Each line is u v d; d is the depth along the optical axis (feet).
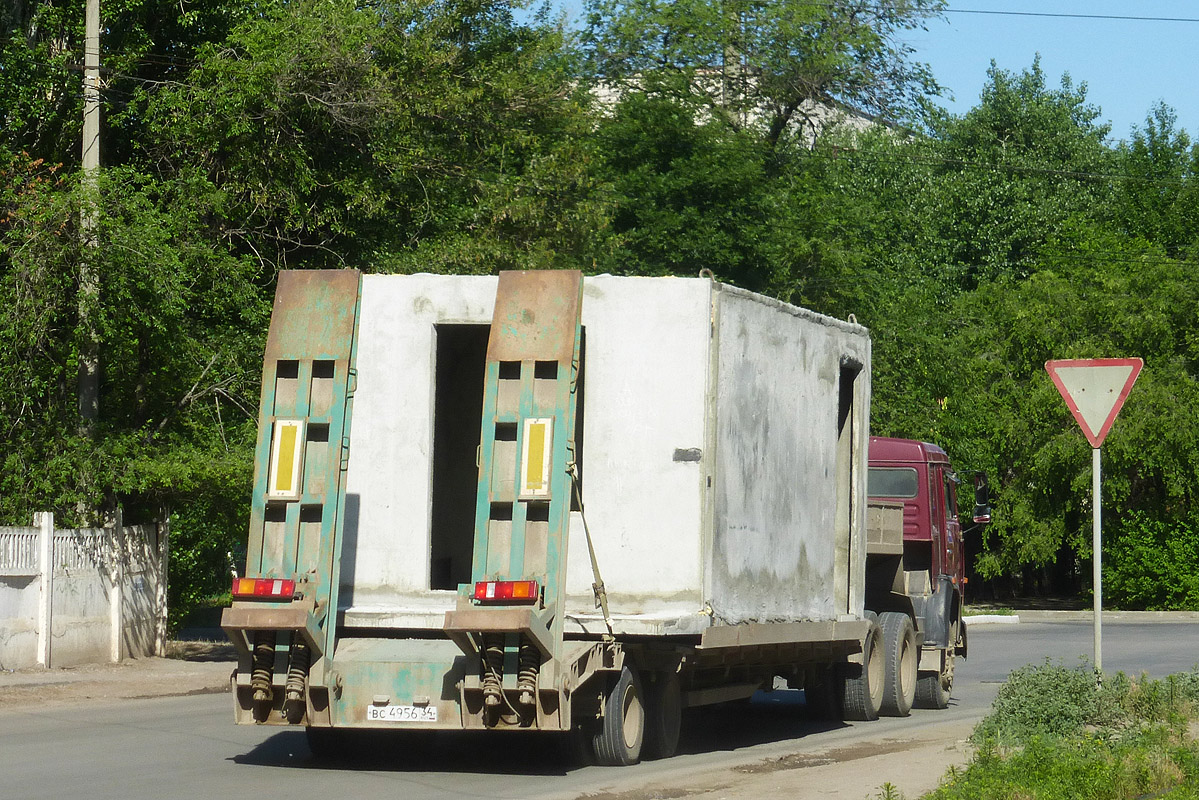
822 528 53.57
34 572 71.82
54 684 67.67
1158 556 161.58
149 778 41.50
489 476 40.57
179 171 89.20
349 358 41.91
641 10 162.81
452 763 44.73
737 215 139.54
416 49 97.86
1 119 90.12
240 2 97.19
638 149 140.26
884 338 151.23
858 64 173.37
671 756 46.65
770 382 48.47
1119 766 37.40
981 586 201.05
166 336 79.25
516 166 115.34
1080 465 161.58
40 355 79.46
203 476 77.87
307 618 39.96
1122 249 187.62
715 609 43.55
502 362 40.83
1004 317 172.76
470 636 39.32
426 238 101.76
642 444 43.06
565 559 40.16
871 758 45.16
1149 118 226.58
